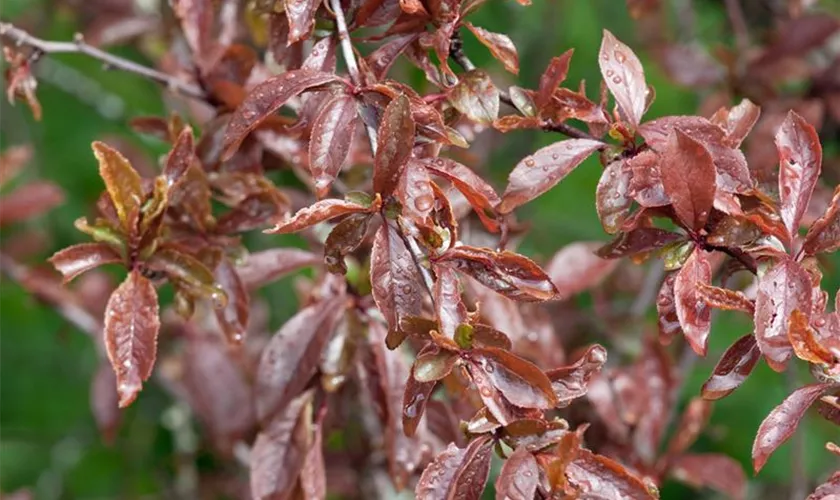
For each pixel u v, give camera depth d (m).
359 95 0.84
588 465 0.80
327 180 0.83
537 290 0.81
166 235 0.93
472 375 0.80
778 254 0.82
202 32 1.01
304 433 0.97
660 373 1.10
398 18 0.86
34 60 0.98
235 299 0.95
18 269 1.36
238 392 1.29
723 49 1.21
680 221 0.85
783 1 1.42
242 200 0.96
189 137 0.90
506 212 0.85
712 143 0.85
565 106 0.87
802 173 0.83
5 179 1.20
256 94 0.84
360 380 0.98
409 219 0.81
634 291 1.41
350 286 0.98
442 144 0.86
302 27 0.85
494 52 0.86
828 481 0.82
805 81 1.38
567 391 0.81
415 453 0.96
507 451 0.83
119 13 1.32
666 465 1.09
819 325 0.82
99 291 1.40
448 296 0.80
